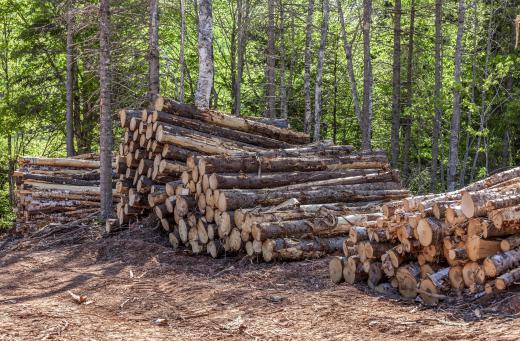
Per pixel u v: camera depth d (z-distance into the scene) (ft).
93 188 52.37
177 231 37.19
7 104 88.38
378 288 24.90
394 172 38.55
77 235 44.62
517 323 18.57
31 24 87.56
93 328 21.24
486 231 21.34
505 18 80.79
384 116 106.32
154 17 58.65
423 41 94.73
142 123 40.91
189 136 39.50
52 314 23.15
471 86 73.00
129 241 38.91
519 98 73.46
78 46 76.43
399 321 20.36
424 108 79.61
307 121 79.41
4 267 36.17
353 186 36.42
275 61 101.65
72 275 32.07
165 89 87.61
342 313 21.91
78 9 49.11
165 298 25.94
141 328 21.35
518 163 86.17
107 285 29.01
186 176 36.09
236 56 103.65
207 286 27.71
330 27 104.22
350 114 112.16
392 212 25.31
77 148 89.76
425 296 22.71
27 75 88.43
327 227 31.68
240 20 88.69
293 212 31.89
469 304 21.34
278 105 100.53
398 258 24.02
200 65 54.60
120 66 68.28
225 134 41.83
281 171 36.09
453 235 22.86
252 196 33.06
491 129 81.30
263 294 25.53
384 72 103.50
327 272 28.48
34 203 50.65
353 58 107.24
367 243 25.27
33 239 45.62
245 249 32.58
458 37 65.87
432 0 97.09
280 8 87.86
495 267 21.01
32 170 52.54
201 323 21.86
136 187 42.19
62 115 89.56
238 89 87.45
